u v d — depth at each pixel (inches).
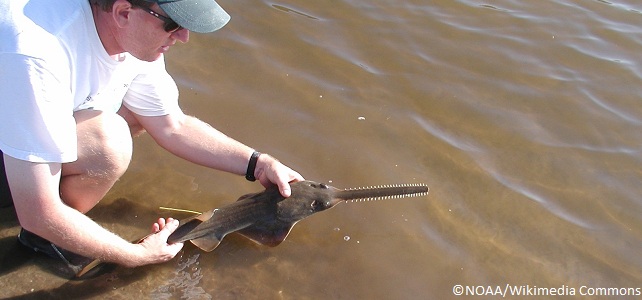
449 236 67.7
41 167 48.3
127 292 58.9
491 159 77.7
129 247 55.2
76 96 52.5
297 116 81.2
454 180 74.4
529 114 85.4
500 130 82.3
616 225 70.2
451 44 97.7
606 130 83.5
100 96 55.3
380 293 61.5
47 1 47.3
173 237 60.1
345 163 75.0
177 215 66.6
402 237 67.3
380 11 104.0
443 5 107.6
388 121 82.0
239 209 62.7
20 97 46.1
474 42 98.5
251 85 85.4
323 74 89.0
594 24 105.7
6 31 45.7
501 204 71.8
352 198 64.2
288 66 89.7
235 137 76.7
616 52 99.0
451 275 63.7
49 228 50.6
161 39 49.5
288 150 75.9
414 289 62.1
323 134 78.8
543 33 102.2
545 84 91.0
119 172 58.4
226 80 85.8
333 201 63.6
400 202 71.2
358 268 63.6
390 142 78.8
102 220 65.0
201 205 68.1
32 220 50.3
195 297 59.3
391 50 95.0
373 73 90.1
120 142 57.2
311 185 64.4
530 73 93.0
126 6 47.1
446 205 71.2
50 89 46.9
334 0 105.3
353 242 66.2
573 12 108.8
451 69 92.3
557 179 75.6
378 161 75.8
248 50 91.8
